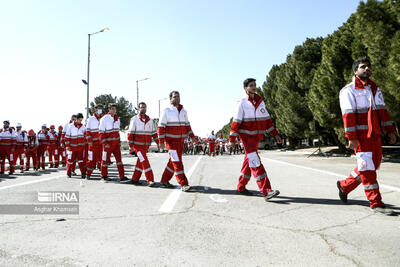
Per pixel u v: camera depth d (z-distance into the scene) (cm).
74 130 837
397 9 1159
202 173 888
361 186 569
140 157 623
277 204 424
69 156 833
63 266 216
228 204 426
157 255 237
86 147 893
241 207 405
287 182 648
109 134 707
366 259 226
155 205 421
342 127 1714
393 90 1072
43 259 229
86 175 775
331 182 647
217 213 372
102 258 231
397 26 1162
